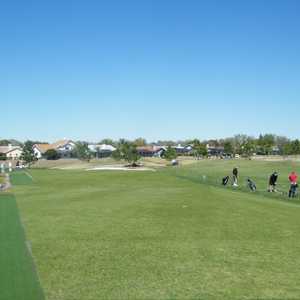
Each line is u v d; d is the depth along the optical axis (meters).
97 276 12.83
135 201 29.14
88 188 42.06
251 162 93.94
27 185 46.91
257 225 20.80
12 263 14.19
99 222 21.42
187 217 22.66
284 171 71.06
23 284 12.16
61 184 48.28
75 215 23.69
